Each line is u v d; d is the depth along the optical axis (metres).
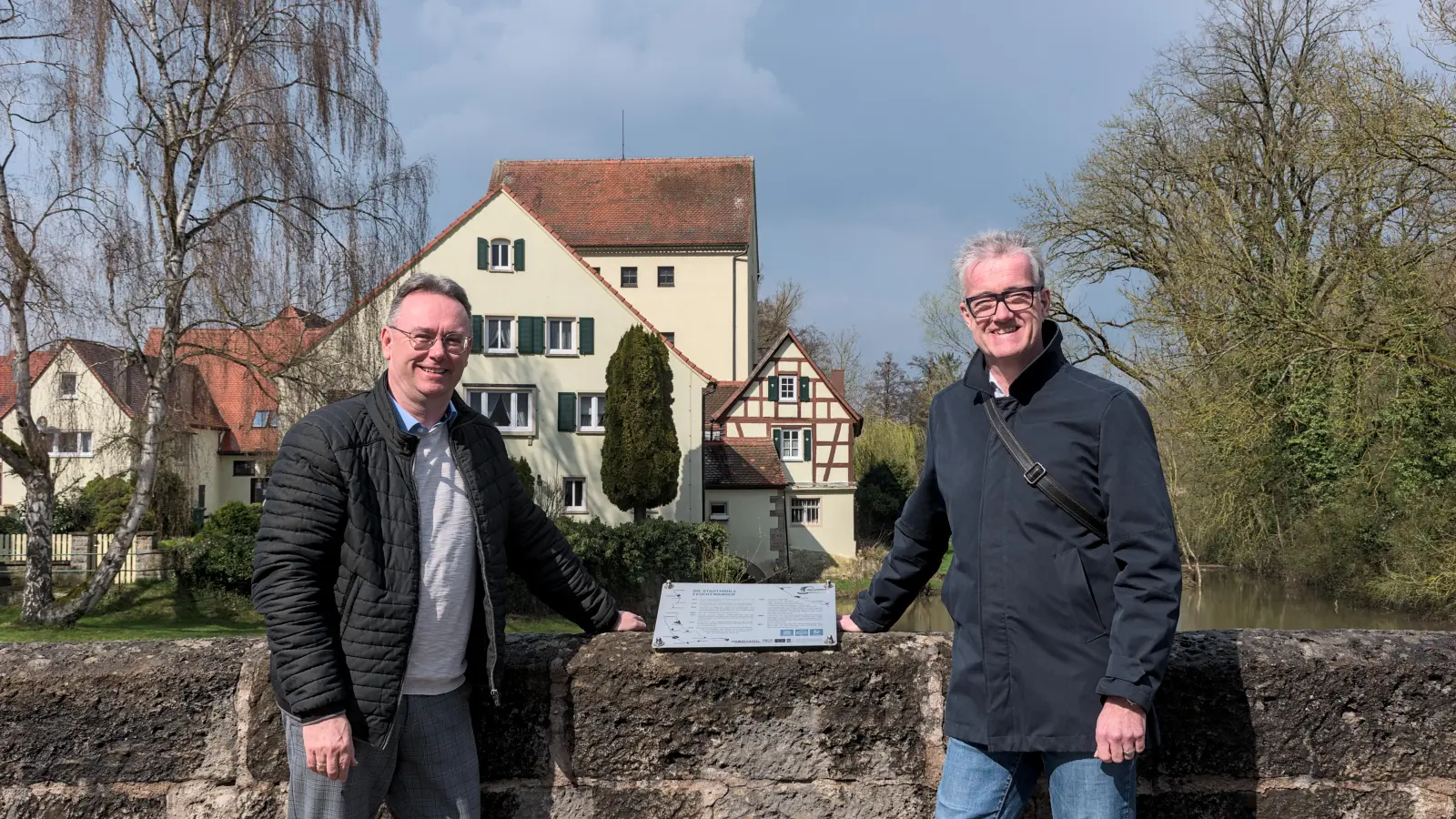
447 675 2.09
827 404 32.16
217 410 31.11
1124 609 1.83
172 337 16.73
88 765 2.31
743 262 39.78
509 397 27.17
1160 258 18.45
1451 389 12.41
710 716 2.37
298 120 16.34
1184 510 18.50
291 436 1.96
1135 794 2.00
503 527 2.18
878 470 36.44
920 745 2.37
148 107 15.60
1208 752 2.36
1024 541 1.94
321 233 16.67
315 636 1.88
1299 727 2.35
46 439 22.89
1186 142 19.09
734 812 2.36
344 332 17.33
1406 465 13.91
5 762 2.31
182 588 20.17
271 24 16.33
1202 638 2.45
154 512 22.78
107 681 2.31
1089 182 20.16
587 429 27.25
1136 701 1.76
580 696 2.36
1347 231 13.52
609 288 27.44
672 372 26.73
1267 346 13.38
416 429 2.09
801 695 2.37
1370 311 12.91
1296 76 16.33
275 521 1.91
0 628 16.73
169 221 16.11
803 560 31.25
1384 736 2.35
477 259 27.05
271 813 2.31
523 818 2.37
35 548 17.17
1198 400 14.85
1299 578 18.55
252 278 15.99
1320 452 16.20
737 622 2.44
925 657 2.38
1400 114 12.07
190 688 2.32
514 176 42.03
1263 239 14.73
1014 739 1.93
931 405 2.29
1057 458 1.93
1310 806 2.35
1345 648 2.40
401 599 1.97
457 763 2.12
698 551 24.52
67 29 14.93
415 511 2.01
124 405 20.67
